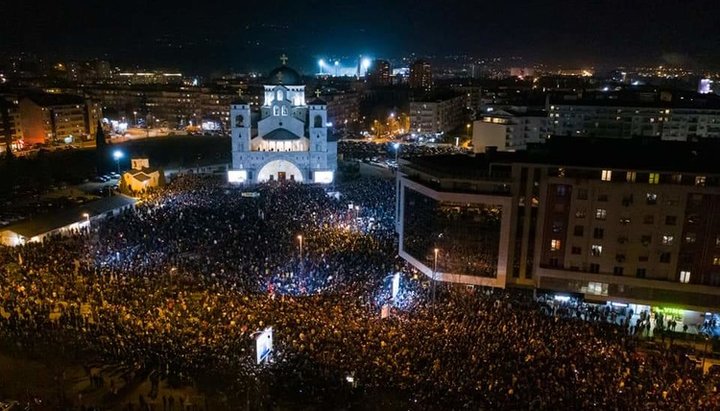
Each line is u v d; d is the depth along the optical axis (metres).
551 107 185.88
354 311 64.69
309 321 61.69
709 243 70.25
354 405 49.91
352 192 127.75
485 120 184.38
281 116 155.00
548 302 74.19
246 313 63.12
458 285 77.69
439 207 77.44
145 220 99.94
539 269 75.69
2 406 48.41
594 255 74.12
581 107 184.12
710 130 176.62
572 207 73.75
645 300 72.75
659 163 72.56
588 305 74.12
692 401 49.44
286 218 102.88
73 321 62.50
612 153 78.50
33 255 81.25
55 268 75.94
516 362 54.50
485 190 76.44
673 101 192.00
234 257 82.19
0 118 186.25
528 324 63.19
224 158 189.12
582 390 50.22
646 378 53.25
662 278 72.38
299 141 154.12
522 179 75.25
